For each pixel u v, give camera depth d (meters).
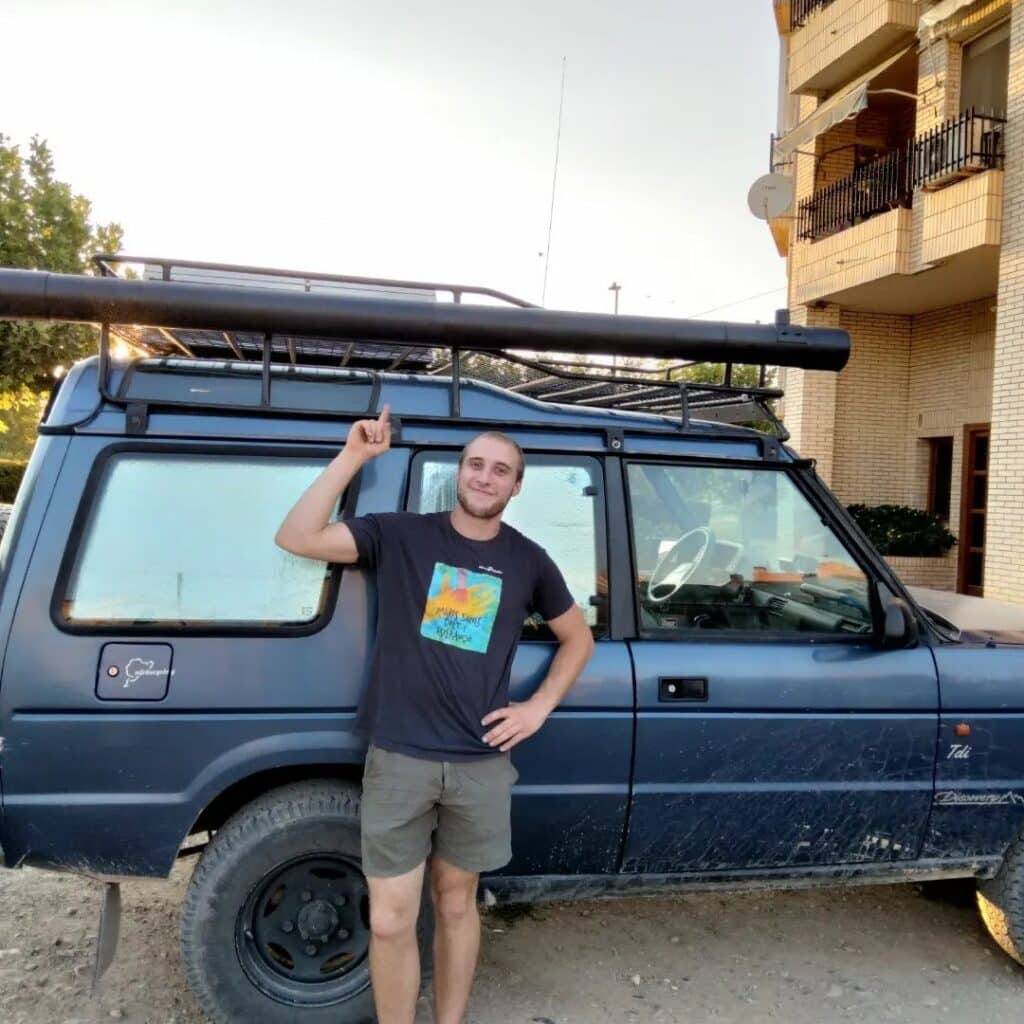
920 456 14.53
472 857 2.46
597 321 2.75
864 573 3.12
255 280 2.88
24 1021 2.88
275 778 2.78
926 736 3.03
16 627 2.53
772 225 15.65
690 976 3.29
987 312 12.99
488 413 2.94
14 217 13.33
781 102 15.40
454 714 2.41
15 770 2.51
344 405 2.86
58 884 3.86
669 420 3.11
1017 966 3.41
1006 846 3.15
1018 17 10.27
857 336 14.39
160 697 2.58
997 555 10.30
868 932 3.66
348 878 2.75
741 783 2.93
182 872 4.02
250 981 2.67
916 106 12.73
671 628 2.98
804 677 2.95
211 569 2.68
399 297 2.92
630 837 2.90
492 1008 3.05
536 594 2.59
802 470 3.13
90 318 2.53
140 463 2.69
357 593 2.72
